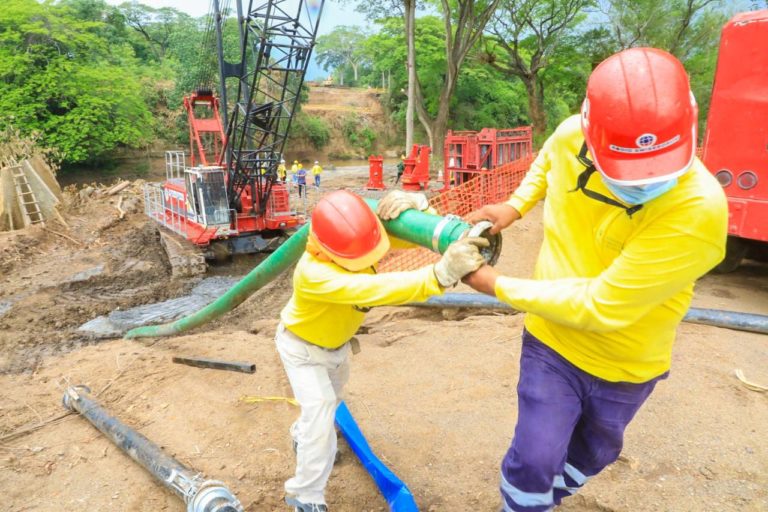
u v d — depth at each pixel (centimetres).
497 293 201
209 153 4262
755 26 604
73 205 1934
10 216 1659
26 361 689
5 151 1941
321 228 239
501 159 1438
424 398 418
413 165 2167
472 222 251
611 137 160
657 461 325
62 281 1159
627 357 208
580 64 2805
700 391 396
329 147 5778
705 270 176
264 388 454
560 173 214
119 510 317
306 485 273
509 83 5234
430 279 208
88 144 3681
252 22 1417
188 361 503
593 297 184
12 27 3512
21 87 3462
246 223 1476
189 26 4619
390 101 6250
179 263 1234
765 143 612
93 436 399
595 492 301
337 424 354
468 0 2792
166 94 4981
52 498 330
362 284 225
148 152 4656
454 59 2966
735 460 321
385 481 308
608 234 195
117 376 498
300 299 265
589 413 226
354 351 302
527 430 213
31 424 421
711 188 173
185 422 407
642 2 2350
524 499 218
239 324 888
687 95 159
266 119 1491
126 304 1016
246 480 336
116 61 4747
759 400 383
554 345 218
